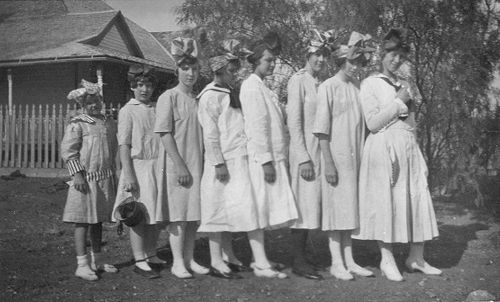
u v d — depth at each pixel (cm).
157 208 504
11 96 1720
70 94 522
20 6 2141
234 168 507
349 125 526
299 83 529
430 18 845
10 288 477
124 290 479
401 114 529
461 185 865
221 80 521
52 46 1777
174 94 513
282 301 455
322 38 529
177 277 511
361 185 528
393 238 514
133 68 537
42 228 730
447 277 526
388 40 543
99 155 511
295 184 521
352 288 490
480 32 855
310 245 655
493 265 571
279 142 515
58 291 473
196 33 568
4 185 1075
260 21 930
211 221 502
